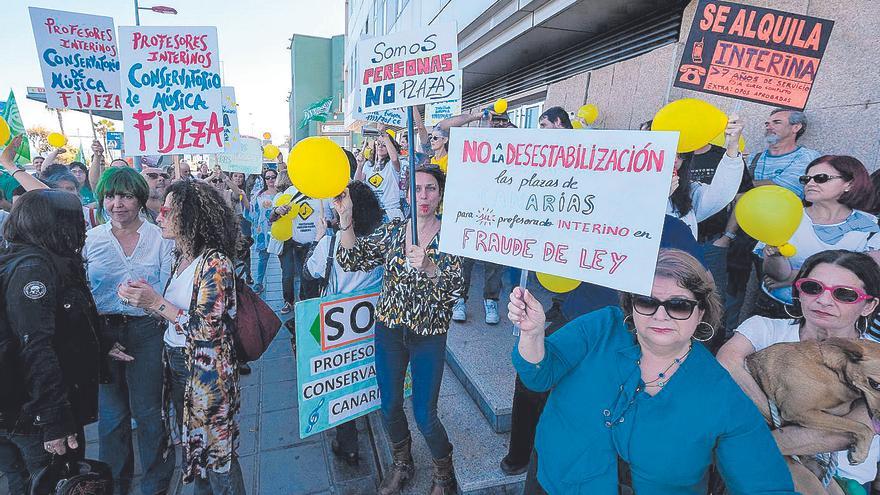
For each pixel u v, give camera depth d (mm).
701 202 2559
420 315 2188
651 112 5035
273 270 8680
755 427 1146
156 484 2486
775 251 2268
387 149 5324
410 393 2738
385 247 2365
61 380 1845
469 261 4074
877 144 3062
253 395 3746
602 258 1313
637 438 1241
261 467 2891
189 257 2105
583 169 1351
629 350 1331
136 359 2404
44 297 1798
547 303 4473
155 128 3332
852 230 2199
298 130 36938
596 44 6336
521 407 2332
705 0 2455
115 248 2449
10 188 4930
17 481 2314
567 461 1356
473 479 2451
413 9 11414
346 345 2611
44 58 3891
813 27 2322
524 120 8734
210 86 3385
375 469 2889
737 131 2361
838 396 1301
